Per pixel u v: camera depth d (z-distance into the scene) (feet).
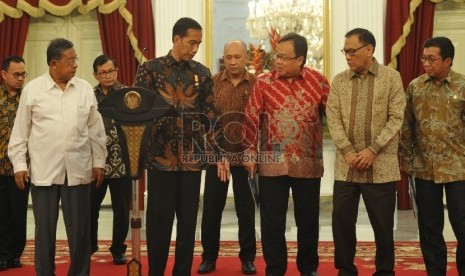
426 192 13.28
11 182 15.66
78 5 27.35
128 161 11.05
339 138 12.85
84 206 12.99
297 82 13.51
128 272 11.04
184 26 11.95
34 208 12.70
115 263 16.24
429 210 13.28
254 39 27.02
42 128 12.53
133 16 27.25
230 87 15.49
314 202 13.62
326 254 17.42
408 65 27.04
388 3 26.91
